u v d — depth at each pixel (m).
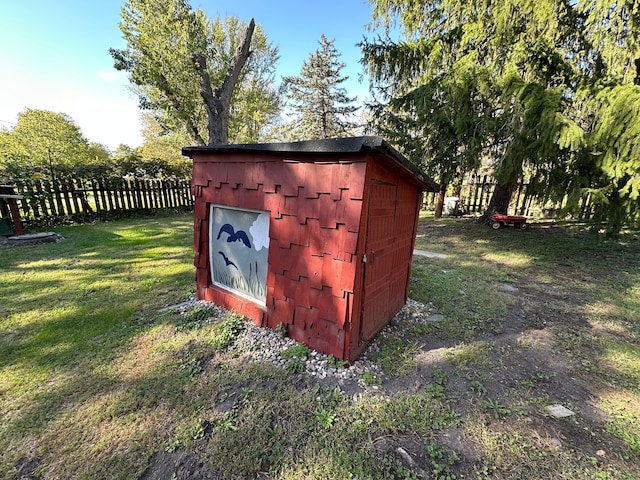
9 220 5.47
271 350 2.40
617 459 1.51
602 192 4.41
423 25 6.81
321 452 1.52
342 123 21.14
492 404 1.88
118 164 8.75
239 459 1.48
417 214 3.23
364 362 2.29
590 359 2.39
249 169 2.57
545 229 7.81
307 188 2.19
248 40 9.25
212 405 1.83
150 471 1.42
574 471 1.44
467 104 5.78
